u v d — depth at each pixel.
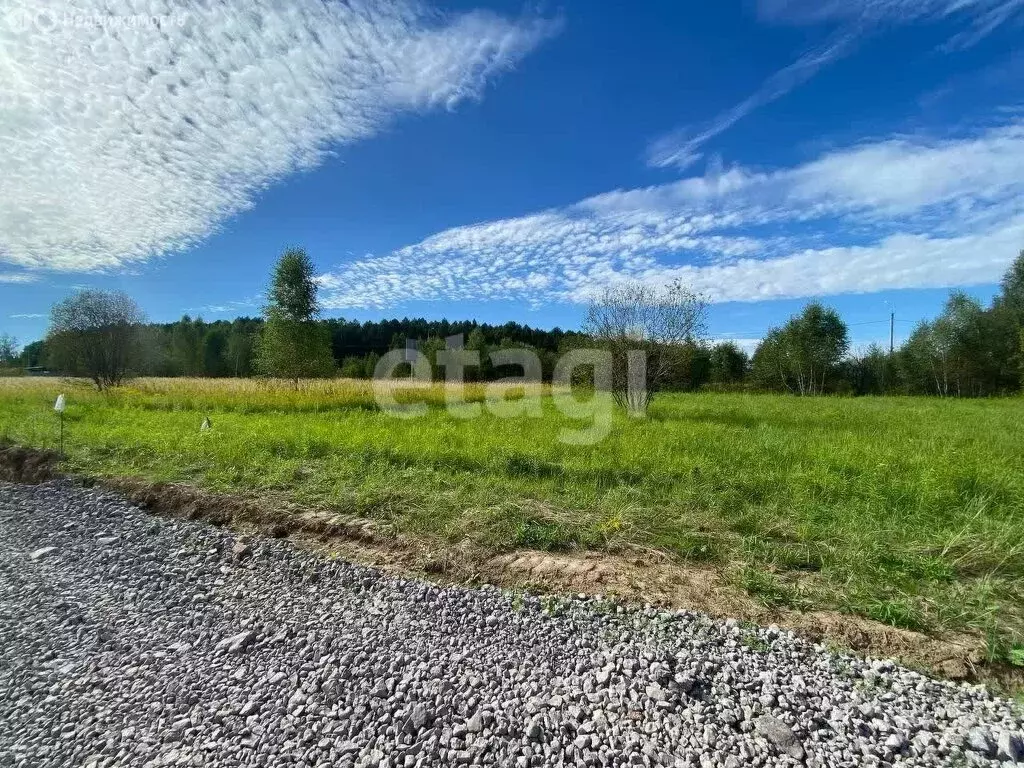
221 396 16.38
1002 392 28.62
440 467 6.84
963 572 3.89
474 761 2.32
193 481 6.49
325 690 2.84
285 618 3.63
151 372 29.34
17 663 3.19
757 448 7.65
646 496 5.49
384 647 3.22
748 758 2.29
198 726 2.61
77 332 22.55
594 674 2.89
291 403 15.27
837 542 4.33
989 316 30.17
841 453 7.00
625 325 14.38
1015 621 3.21
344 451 7.71
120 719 2.68
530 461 6.83
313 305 21.28
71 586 4.21
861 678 2.80
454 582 4.06
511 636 3.29
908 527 4.54
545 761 2.31
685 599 3.62
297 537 4.97
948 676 2.82
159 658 3.21
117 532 5.29
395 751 2.40
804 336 32.28
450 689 2.80
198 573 4.38
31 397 17.23
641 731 2.47
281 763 2.35
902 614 3.25
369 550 4.64
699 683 2.79
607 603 3.59
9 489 6.88
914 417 13.09
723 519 4.91
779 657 2.98
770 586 3.68
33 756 2.43
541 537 4.57
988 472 5.94
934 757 2.28
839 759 2.28
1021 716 2.51
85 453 7.94
